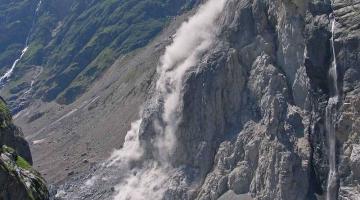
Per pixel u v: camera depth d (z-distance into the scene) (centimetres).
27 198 5562
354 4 12606
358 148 11912
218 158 14625
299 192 12975
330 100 12788
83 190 17812
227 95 15088
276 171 13238
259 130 14100
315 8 13200
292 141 13412
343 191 12069
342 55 12412
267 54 14638
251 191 13612
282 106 13862
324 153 12875
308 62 13150
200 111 15450
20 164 6297
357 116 12031
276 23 14550
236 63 15100
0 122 7262
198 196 14525
